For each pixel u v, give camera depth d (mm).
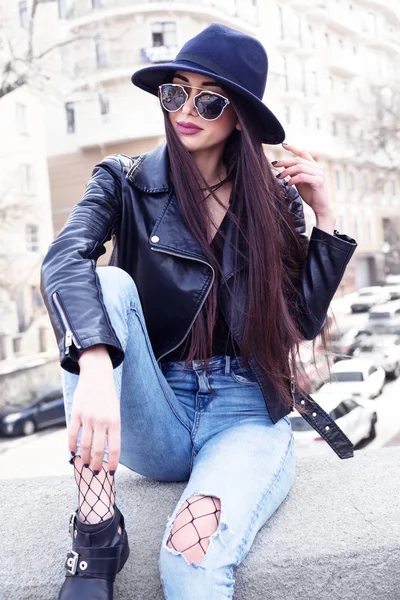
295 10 26984
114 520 1119
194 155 1463
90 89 23406
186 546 1127
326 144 27734
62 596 1066
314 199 1490
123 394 1317
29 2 18891
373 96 28031
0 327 20219
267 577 1259
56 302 1120
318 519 1420
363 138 28078
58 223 25297
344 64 28078
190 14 23656
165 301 1377
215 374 1444
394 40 28328
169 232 1371
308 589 1273
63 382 1202
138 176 1425
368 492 1567
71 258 1197
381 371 14672
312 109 27438
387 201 29062
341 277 1436
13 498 1682
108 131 24578
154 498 1580
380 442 11844
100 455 1021
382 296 22188
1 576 1264
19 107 22375
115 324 1188
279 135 1449
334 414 11789
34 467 13875
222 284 1376
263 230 1371
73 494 1695
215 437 1419
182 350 1438
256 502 1261
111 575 1091
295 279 1471
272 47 26656
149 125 24375
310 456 1907
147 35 23281
